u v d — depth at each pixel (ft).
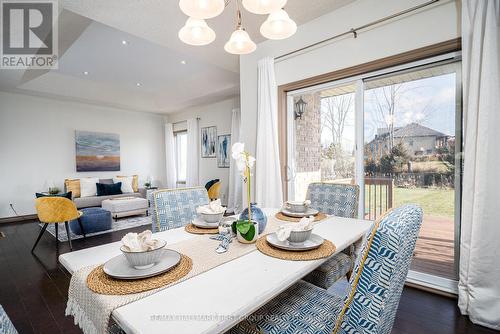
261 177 9.73
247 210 4.46
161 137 24.20
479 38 5.22
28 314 6.01
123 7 7.46
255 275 2.84
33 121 17.10
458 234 6.40
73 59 13.56
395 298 2.57
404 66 6.96
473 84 5.30
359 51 7.48
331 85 8.48
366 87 7.93
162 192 5.64
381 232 2.05
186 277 2.78
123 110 21.58
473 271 5.36
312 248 3.53
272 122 9.43
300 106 9.85
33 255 9.80
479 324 5.32
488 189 5.15
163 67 14.97
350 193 6.17
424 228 7.22
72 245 10.91
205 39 5.24
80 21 9.45
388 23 6.93
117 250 3.70
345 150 8.73
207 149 20.34
